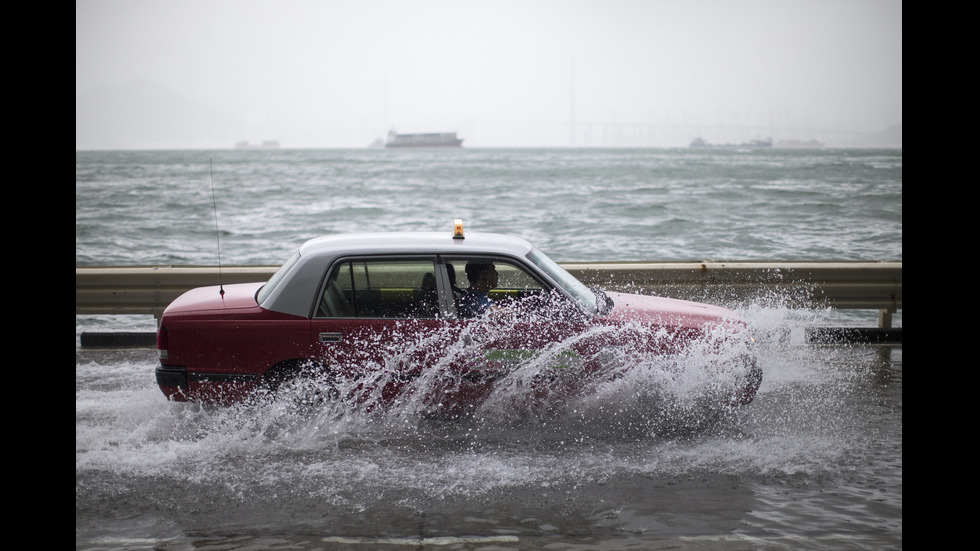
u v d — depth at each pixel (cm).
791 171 6100
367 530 400
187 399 541
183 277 834
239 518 415
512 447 527
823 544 386
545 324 536
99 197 3519
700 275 866
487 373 533
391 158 12619
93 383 686
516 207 2864
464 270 554
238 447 523
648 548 380
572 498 443
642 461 504
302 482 466
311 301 536
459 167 7744
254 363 534
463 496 445
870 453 520
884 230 2061
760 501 441
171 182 4962
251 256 1611
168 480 468
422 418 545
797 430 565
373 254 543
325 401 538
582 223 2258
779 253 1636
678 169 6675
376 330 532
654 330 544
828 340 868
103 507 429
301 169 7419
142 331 849
